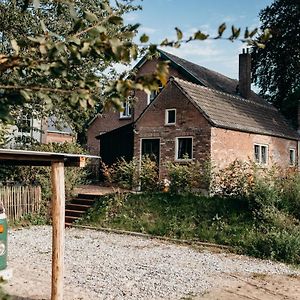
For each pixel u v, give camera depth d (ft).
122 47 6.80
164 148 67.77
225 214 46.21
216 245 40.96
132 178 57.88
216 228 44.09
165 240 43.68
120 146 84.58
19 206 50.98
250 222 43.86
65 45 6.90
